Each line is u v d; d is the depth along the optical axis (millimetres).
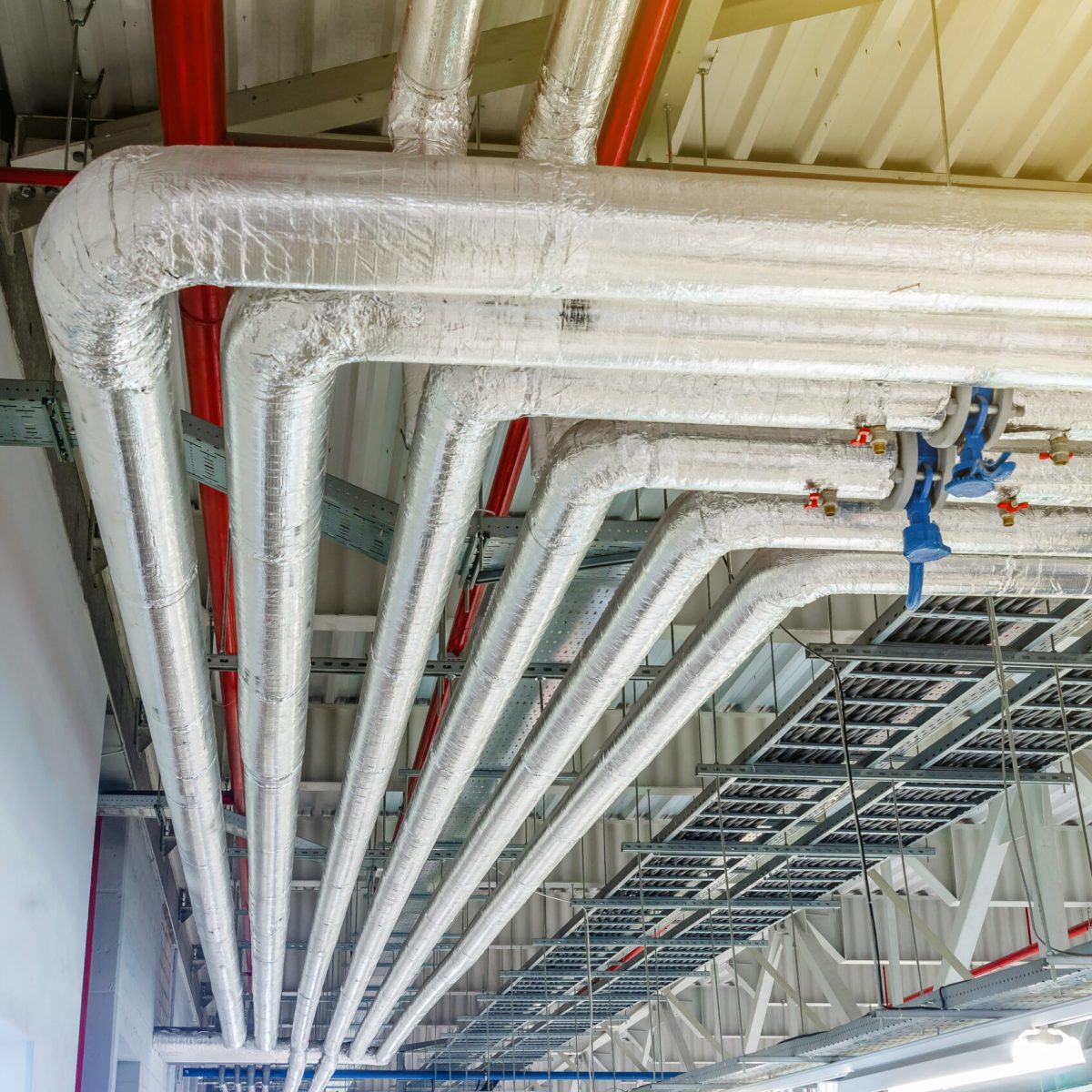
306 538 4453
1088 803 14609
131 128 5840
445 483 4348
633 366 3619
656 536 5168
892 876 16438
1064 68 6102
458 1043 22016
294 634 5109
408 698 6176
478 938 11539
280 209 3035
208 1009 24609
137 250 3059
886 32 5852
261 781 6840
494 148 6273
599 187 3113
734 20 5258
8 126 5867
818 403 3973
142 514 4359
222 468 6066
